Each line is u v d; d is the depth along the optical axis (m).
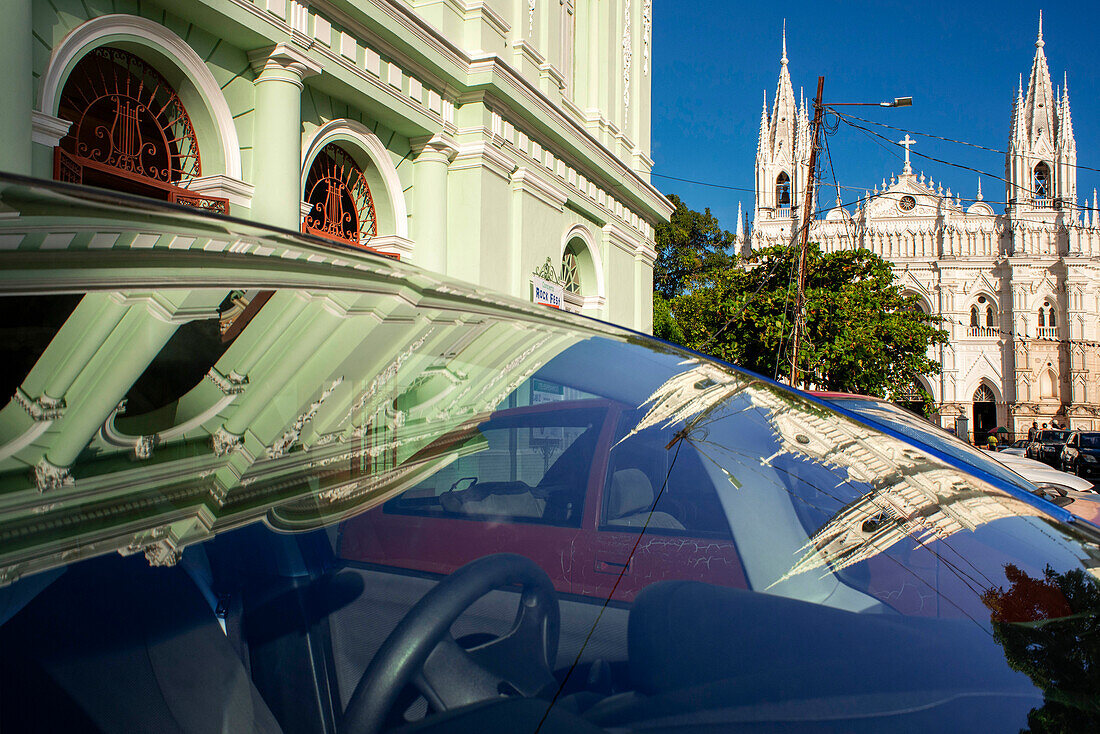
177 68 4.98
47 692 0.56
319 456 0.86
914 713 0.75
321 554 0.80
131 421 0.69
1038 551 1.12
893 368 25.75
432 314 1.19
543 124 8.84
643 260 13.01
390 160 7.18
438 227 7.58
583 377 1.28
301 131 6.03
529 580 0.97
